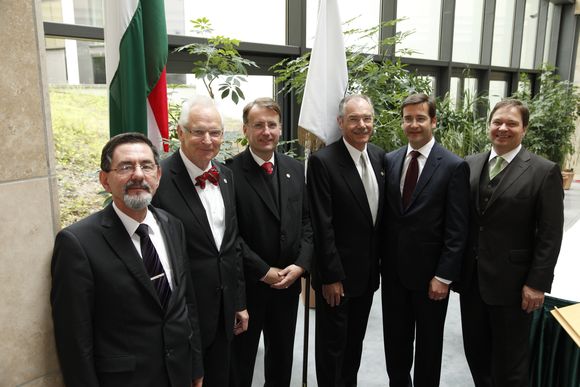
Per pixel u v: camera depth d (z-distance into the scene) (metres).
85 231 1.21
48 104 1.15
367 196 2.07
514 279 1.94
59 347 1.17
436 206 1.98
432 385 2.13
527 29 7.92
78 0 2.26
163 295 1.31
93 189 2.42
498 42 7.00
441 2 5.36
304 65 3.02
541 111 6.59
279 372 2.10
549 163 1.91
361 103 1.97
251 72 3.26
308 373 2.54
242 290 1.83
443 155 2.00
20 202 1.11
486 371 2.13
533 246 1.96
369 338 2.94
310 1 3.54
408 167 2.05
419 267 2.00
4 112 1.05
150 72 1.77
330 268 2.00
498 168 1.99
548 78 7.77
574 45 8.55
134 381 1.23
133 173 1.22
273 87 3.51
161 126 1.82
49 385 1.23
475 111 5.80
